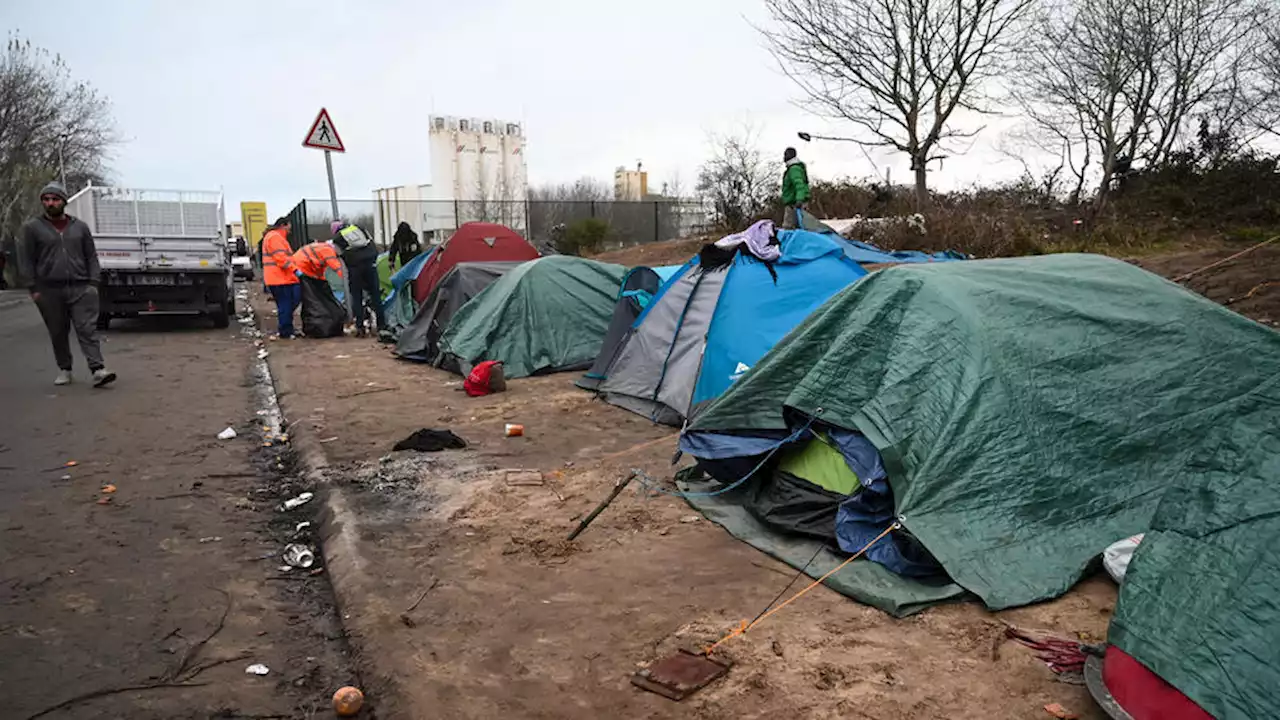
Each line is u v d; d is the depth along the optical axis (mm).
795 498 4863
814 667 3395
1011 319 4699
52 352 12406
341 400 8969
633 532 5000
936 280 4863
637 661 3500
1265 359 4594
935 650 3518
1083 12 17734
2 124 29125
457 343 10680
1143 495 4352
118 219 14812
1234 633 2666
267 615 4086
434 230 32062
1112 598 3928
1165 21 17734
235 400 9258
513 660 3516
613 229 29641
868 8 17375
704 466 5473
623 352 8922
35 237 9188
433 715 3109
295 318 18000
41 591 4223
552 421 7934
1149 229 16172
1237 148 18078
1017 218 16391
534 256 14578
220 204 15516
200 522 5344
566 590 4203
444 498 5668
